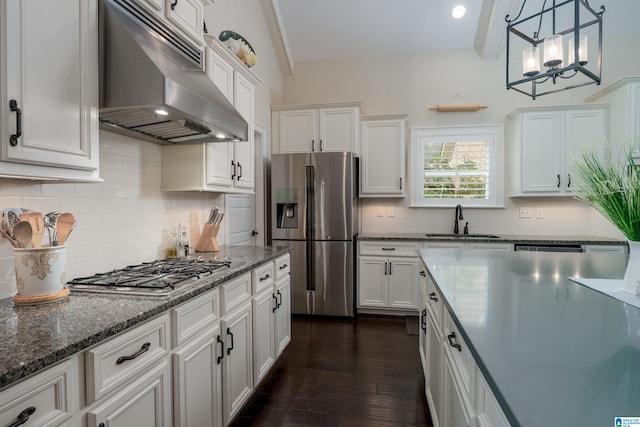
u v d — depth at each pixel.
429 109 4.15
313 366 2.50
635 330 0.92
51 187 1.44
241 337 1.86
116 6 1.44
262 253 2.40
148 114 1.49
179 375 1.31
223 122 1.79
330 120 3.88
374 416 1.91
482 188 4.06
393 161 3.90
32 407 0.78
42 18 1.09
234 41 2.67
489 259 2.11
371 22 3.89
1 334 0.92
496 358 0.75
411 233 4.16
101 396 0.97
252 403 2.04
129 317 1.06
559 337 0.87
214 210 2.51
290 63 4.31
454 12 3.68
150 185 2.06
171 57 1.65
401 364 2.53
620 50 3.75
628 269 1.31
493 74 4.04
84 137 1.25
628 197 1.21
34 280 1.18
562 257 2.17
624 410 0.55
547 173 3.63
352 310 3.60
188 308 1.38
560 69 1.61
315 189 3.62
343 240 3.59
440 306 1.55
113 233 1.78
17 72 1.02
